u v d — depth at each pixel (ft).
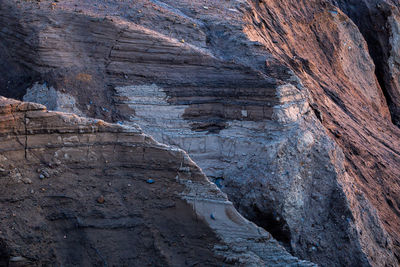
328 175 22.21
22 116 15.46
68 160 16.05
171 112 21.74
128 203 16.15
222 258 16.34
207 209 16.80
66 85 21.11
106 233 15.42
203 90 22.24
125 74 22.18
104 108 21.21
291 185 20.70
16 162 15.20
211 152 21.70
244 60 24.02
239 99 22.21
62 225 15.10
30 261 14.15
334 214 21.56
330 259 20.51
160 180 16.84
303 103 23.44
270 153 21.03
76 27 22.95
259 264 16.57
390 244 23.20
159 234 15.99
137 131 17.02
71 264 14.65
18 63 22.98
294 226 20.30
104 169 16.47
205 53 23.22
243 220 16.90
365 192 25.62
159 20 25.23
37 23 22.97
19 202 14.76
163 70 22.47
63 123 16.05
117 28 22.82
